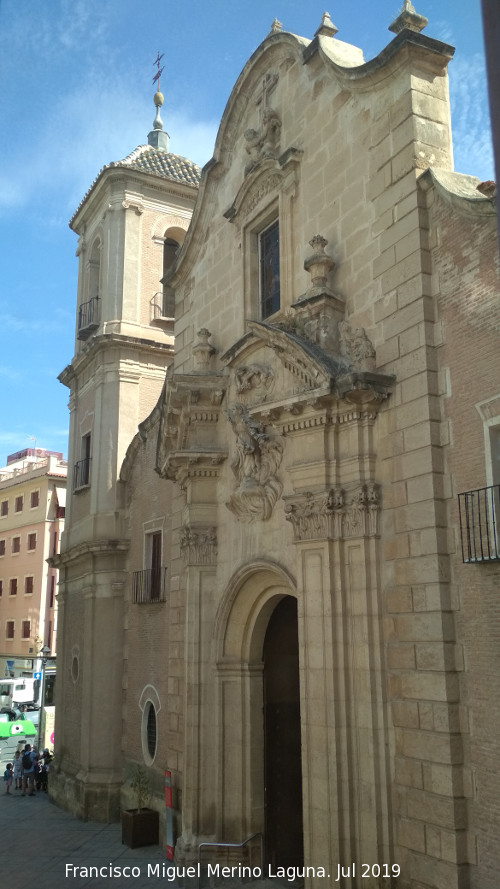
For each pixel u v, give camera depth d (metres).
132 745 21.05
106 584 22.91
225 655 15.69
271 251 16.11
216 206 18.22
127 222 25.98
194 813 15.27
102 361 24.83
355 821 11.24
